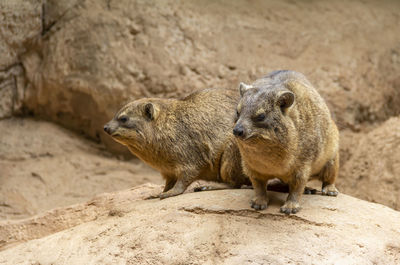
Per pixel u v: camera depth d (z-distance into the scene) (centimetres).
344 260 753
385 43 1967
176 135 1042
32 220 1073
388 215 889
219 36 1872
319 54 1888
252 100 820
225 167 1038
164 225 849
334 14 2030
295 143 832
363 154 1705
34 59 1891
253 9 1977
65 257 838
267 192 970
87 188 1723
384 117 1861
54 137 1873
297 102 870
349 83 1845
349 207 898
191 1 1941
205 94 1085
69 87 1825
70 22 1872
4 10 1772
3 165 1770
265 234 810
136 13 1867
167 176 1098
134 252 810
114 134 1035
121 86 1786
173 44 1834
